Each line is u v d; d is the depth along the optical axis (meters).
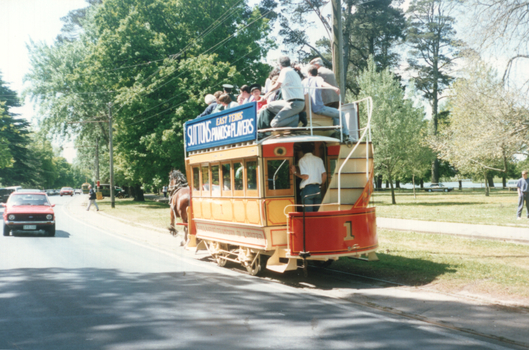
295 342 5.44
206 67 34.38
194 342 5.47
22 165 83.25
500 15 17.05
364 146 9.57
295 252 8.40
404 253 11.27
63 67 46.78
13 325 6.20
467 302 7.08
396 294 7.73
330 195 9.27
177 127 34.78
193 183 12.32
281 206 9.04
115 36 38.28
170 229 15.88
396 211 24.80
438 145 28.88
